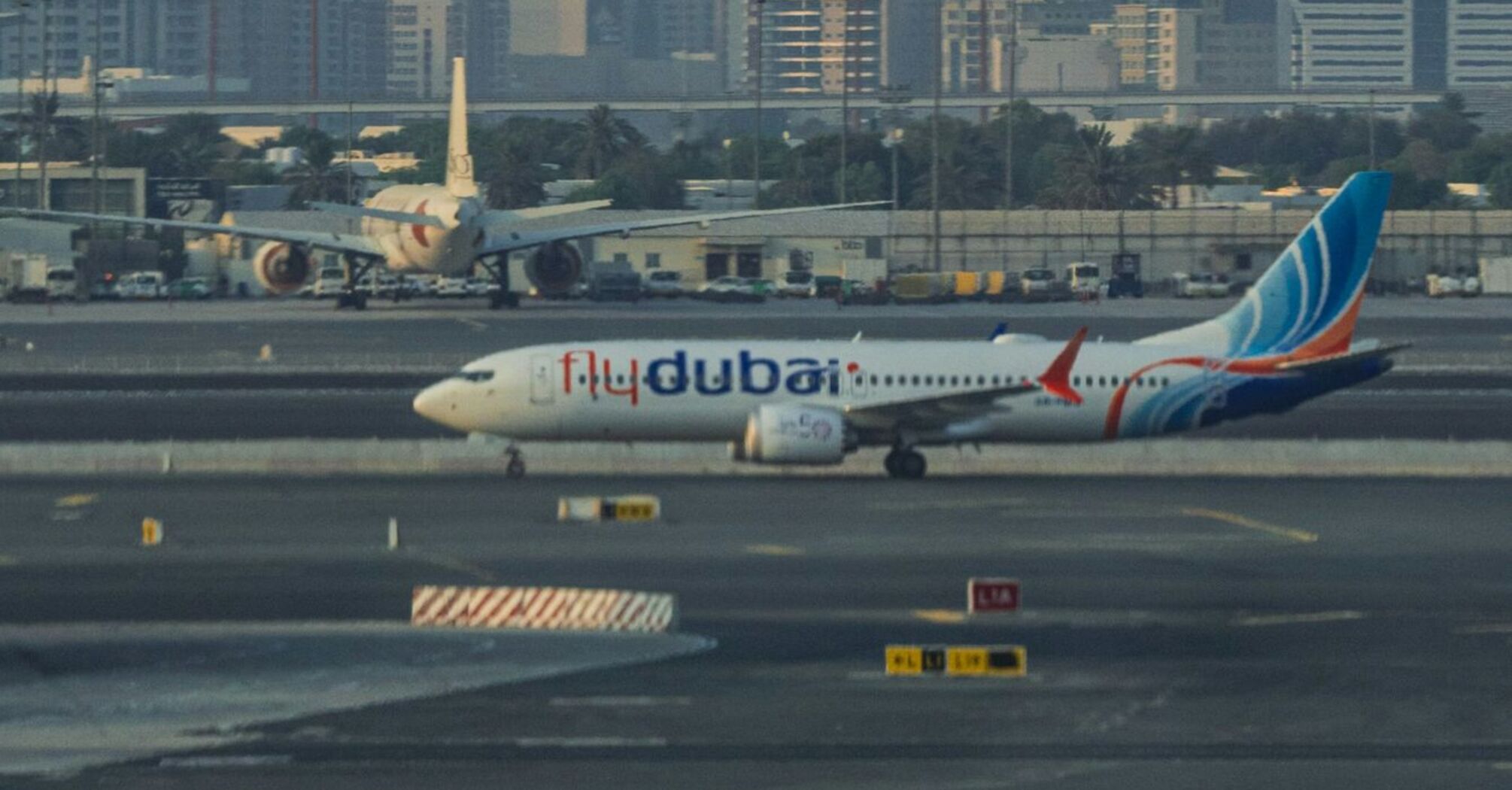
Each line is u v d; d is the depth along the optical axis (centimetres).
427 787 14375
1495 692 17200
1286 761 15200
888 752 15300
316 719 16125
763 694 16925
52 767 14825
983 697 16950
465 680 17375
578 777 14612
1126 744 15600
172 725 15938
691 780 14562
